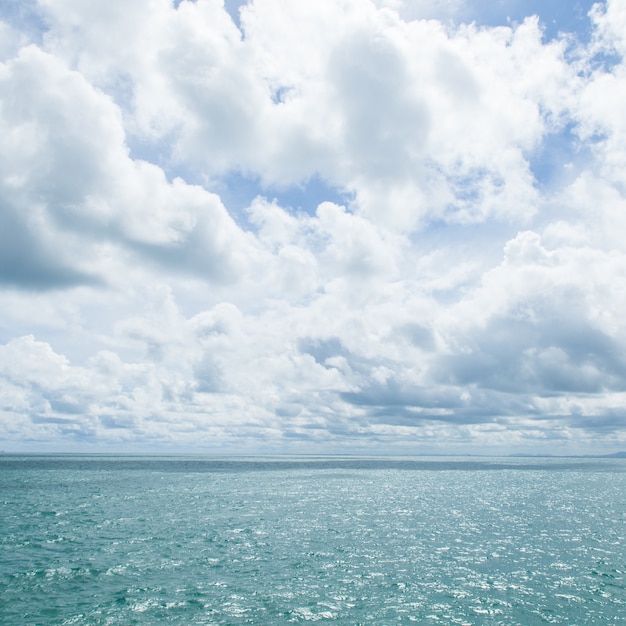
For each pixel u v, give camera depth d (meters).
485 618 22.23
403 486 92.56
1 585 26.50
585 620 22.08
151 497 68.94
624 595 25.56
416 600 24.52
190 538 38.88
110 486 87.31
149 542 37.41
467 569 30.27
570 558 33.34
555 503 65.81
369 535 40.62
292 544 36.88
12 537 39.31
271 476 118.50
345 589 26.11
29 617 21.95
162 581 27.39
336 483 97.94
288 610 22.97
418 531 42.78
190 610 22.88
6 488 83.56
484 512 55.59
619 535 41.94
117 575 28.48
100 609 22.95
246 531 41.94
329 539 38.84
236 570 29.59
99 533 40.97
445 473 143.75
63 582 27.06
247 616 22.19
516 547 36.69
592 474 144.00
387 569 30.09
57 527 43.81
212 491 77.88
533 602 24.38
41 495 71.81
